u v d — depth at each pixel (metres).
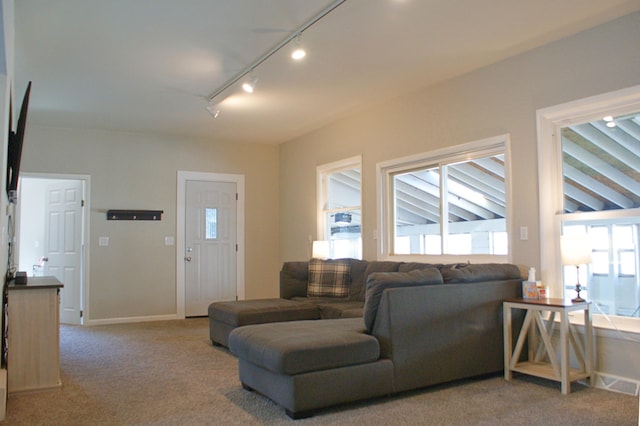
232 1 3.26
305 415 2.93
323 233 6.79
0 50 2.83
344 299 5.40
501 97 4.33
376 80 4.83
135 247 6.88
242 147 7.69
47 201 7.02
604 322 3.69
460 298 3.59
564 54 3.87
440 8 3.37
